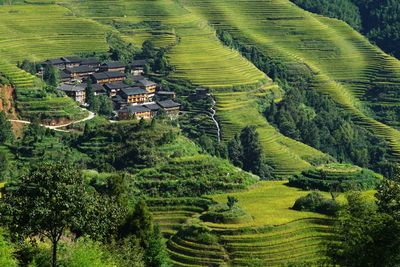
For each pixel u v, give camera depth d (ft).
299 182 525.75
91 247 240.12
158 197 487.61
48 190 225.97
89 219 231.91
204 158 542.16
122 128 605.31
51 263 247.91
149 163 543.39
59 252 254.88
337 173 522.06
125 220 337.31
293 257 389.60
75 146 620.08
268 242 401.08
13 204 225.76
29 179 228.22
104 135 604.49
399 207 206.90
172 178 511.40
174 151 561.02
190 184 502.38
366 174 526.57
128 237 311.68
